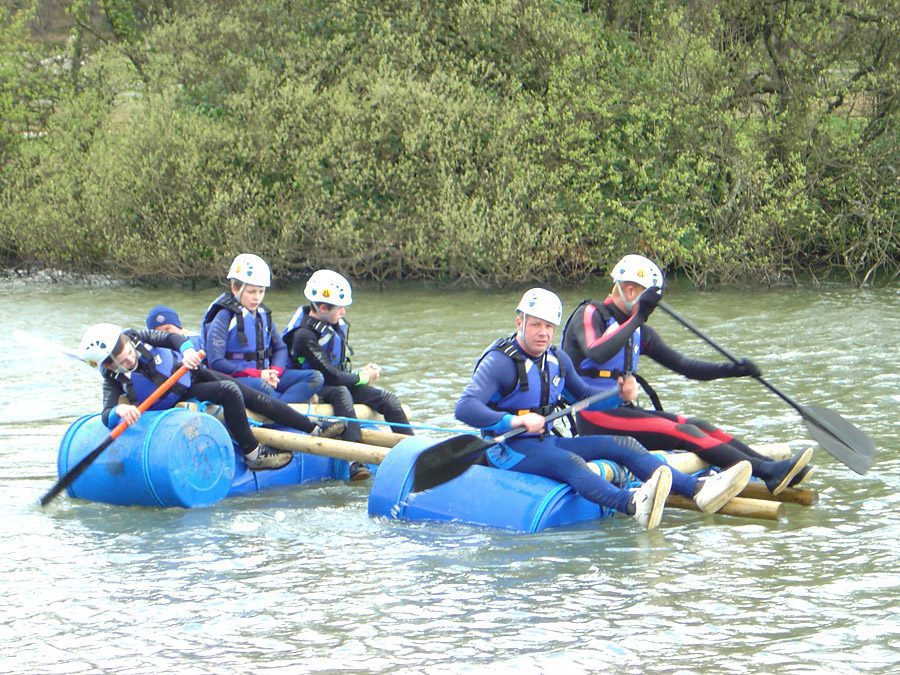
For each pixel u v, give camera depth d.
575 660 14.66
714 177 55.66
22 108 66.06
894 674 14.12
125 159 57.78
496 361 19.77
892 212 54.66
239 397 23.00
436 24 59.91
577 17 58.94
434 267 55.56
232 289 25.06
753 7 56.47
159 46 62.16
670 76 55.47
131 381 22.34
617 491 19.41
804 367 34.12
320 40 60.28
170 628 15.96
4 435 27.80
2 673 14.63
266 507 21.98
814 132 55.47
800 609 16.20
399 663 14.70
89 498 22.44
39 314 48.72
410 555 18.75
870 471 23.36
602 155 55.56
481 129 56.16
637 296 21.06
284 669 14.59
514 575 17.69
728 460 21.05
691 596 16.73
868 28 54.81
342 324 25.88
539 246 55.31
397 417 25.44
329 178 56.72
